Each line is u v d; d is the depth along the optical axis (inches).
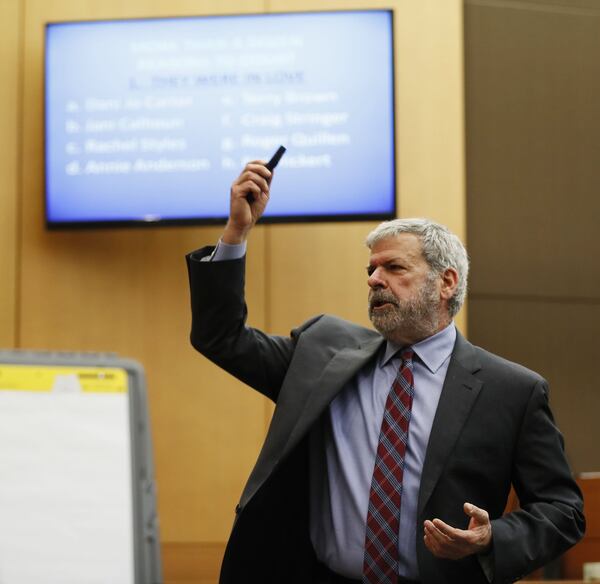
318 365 237.0
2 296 477.7
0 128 482.6
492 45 543.2
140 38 468.1
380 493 218.2
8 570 104.1
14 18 487.2
